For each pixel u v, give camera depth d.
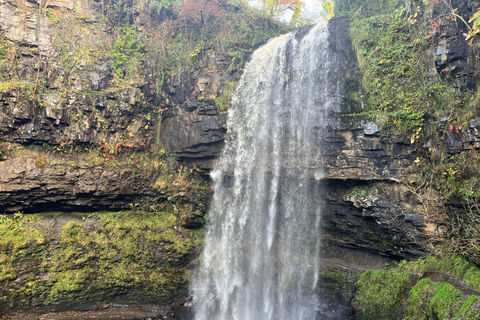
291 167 15.30
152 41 18.50
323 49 14.99
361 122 13.62
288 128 15.50
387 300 12.05
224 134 16.72
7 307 12.89
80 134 15.59
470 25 11.46
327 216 15.25
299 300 14.69
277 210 16.22
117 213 16.52
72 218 15.45
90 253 14.88
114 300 14.80
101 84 16.66
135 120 17.28
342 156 14.08
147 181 17.05
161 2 19.52
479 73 11.05
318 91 14.86
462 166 10.77
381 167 13.21
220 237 17.25
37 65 15.56
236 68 17.72
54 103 15.17
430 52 12.85
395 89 13.36
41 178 14.42
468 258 10.25
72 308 13.98
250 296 15.61
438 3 12.45
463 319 8.36
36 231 14.34
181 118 17.52
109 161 16.27
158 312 14.70
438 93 12.08
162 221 17.06
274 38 18.02
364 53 14.45
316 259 15.54
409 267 12.16
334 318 13.16
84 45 17.00
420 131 12.28
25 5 16.23
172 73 18.08
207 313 14.49
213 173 17.25
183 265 16.19
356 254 15.11
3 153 14.14
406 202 12.50
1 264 13.10
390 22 14.40
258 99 16.56
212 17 19.88
